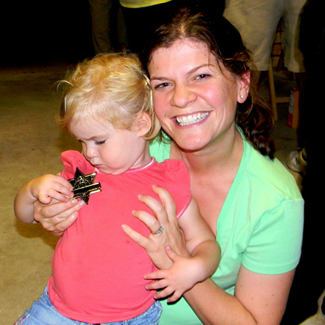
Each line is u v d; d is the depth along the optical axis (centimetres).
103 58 121
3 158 325
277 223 107
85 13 716
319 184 146
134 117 115
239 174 112
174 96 103
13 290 210
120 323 111
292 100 362
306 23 145
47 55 612
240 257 115
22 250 236
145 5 181
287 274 110
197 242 115
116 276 109
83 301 111
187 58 101
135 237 106
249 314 110
